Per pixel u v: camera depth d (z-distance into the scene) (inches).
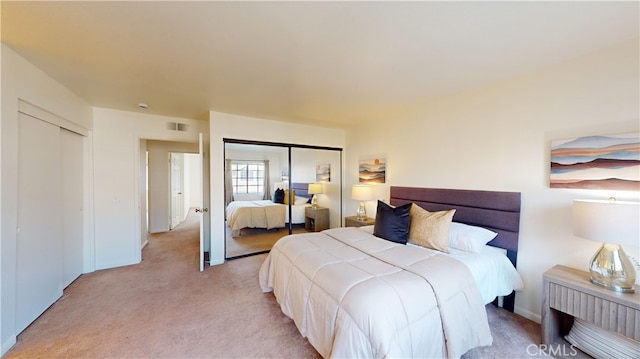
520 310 90.3
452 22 59.9
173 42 69.4
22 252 79.4
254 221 158.1
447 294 63.7
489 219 98.3
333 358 55.4
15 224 73.4
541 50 73.5
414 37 66.7
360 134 175.2
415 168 132.6
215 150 140.5
